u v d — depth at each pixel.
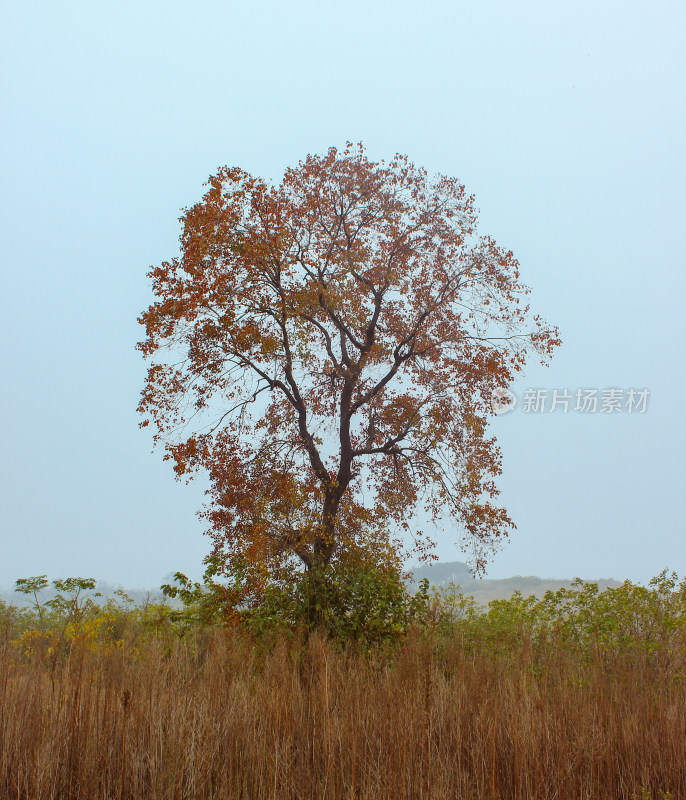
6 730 4.72
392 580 10.73
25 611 11.88
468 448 14.98
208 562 12.22
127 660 6.69
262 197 13.45
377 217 15.19
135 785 4.49
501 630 9.77
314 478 14.34
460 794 4.65
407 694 5.67
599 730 5.50
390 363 15.07
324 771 4.85
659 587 10.59
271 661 6.70
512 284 14.97
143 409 13.30
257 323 13.80
